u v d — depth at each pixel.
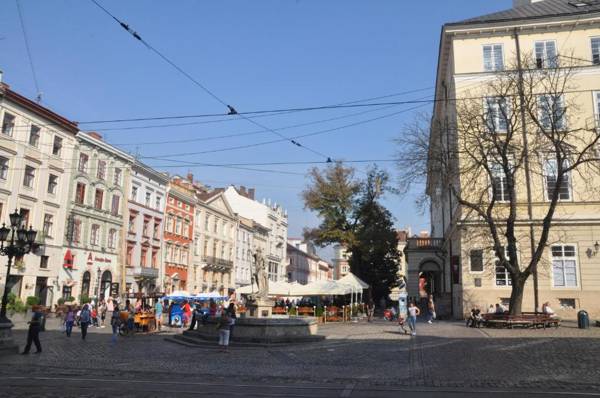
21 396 9.74
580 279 30.03
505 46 33.22
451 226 38.91
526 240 31.00
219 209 73.06
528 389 10.89
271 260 93.00
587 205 30.62
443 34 34.62
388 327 28.55
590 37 32.34
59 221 42.44
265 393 10.35
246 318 21.72
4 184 37.03
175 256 60.91
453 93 33.78
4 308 17.78
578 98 31.64
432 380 12.12
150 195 56.41
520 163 26.05
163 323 36.41
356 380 12.23
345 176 50.84
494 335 21.33
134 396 9.86
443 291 48.03
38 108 39.91
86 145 46.19
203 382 11.84
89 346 20.25
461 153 28.66
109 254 49.06
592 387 11.05
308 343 20.39
